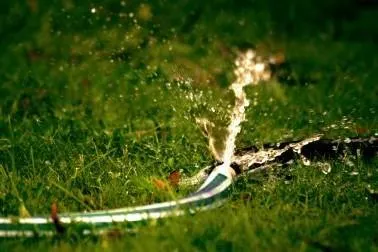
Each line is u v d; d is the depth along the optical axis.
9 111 6.91
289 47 11.01
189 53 9.48
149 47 9.61
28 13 11.01
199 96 7.14
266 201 4.59
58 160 5.38
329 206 4.58
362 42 11.80
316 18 12.74
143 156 5.54
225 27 11.27
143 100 7.14
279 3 12.97
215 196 4.59
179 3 11.73
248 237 3.89
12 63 9.14
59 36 10.09
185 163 5.50
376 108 7.38
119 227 4.07
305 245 3.85
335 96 7.94
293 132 6.38
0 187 4.76
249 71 9.00
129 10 11.03
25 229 4.04
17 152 5.53
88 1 11.20
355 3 13.38
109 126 6.43
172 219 4.14
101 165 5.27
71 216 4.16
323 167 5.24
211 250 3.76
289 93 8.16
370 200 4.80
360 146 5.52
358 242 3.96
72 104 7.27
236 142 5.91
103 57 9.23
